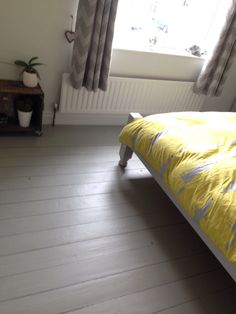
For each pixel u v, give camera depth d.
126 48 2.61
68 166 2.22
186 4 2.77
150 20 2.71
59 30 2.30
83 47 2.21
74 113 2.76
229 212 1.31
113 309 1.34
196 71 3.04
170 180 1.64
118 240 1.70
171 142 1.75
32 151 2.31
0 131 2.41
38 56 2.37
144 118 2.06
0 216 1.67
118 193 2.06
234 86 3.43
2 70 2.34
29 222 1.67
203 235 1.51
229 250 1.26
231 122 2.12
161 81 2.85
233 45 2.79
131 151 2.26
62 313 1.28
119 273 1.51
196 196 1.46
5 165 2.09
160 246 1.73
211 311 1.43
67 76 2.44
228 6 2.54
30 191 1.90
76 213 1.81
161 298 1.44
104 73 2.46
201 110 3.47
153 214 1.95
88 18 2.09
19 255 1.48
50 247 1.56
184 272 1.60
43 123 2.74
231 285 1.58
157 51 2.76
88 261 1.53
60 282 1.40
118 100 2.81
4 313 1.23
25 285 1.35
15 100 2.47
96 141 2.66
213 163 1.54
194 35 3.00
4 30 2.16
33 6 2.12
